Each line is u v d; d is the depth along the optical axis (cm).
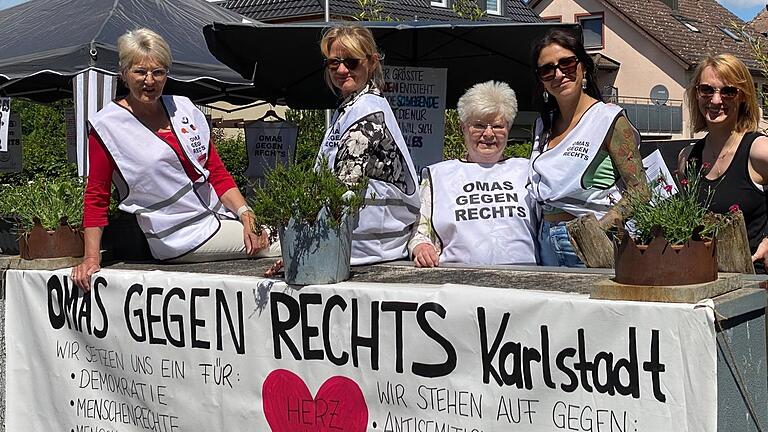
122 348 367
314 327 315
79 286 376
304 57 635
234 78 738
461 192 371
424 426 296
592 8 3266
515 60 652
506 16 2416
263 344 328
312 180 312
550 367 271
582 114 343
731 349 254
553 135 357
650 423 253
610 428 261
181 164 386
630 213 271
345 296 308
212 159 396
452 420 290
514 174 375
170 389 354
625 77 3200
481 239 365
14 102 1108
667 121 2861
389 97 636
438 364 292
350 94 349
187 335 347
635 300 257
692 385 245
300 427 322
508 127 379
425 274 328
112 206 418
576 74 340
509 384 279
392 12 1838
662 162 368
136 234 413
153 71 371
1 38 760
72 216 396
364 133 338
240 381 335
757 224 353
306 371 319
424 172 380
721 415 249
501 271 329
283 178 315
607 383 260
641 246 257
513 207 368
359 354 307
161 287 353
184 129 387
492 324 280
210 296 340
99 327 373
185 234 387
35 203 395
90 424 380
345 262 321
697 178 314
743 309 256
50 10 792
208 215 393
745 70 357
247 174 905
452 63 675
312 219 312
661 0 3438
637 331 254
